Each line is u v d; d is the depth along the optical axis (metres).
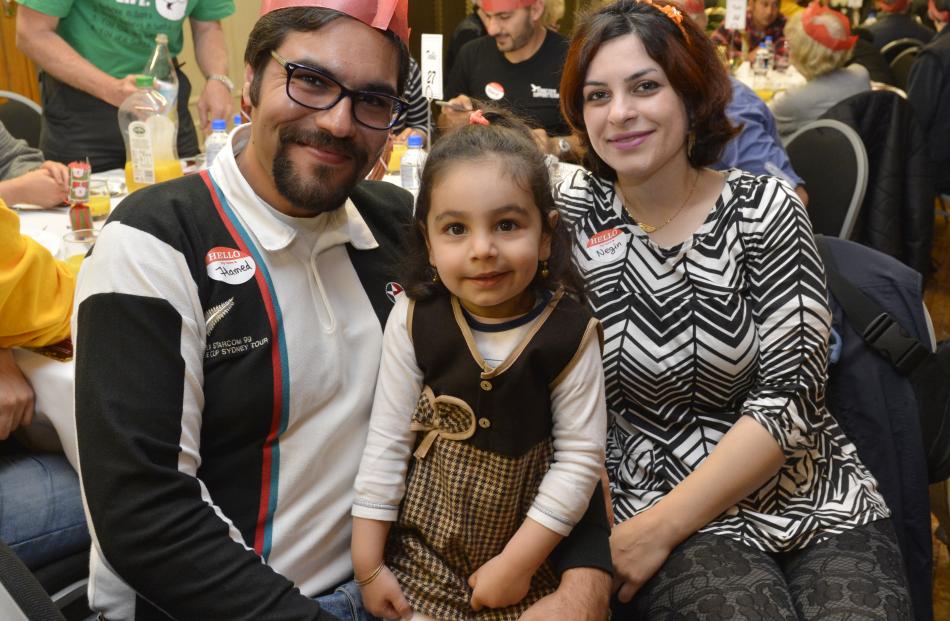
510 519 1.11
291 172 1.06
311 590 1.12
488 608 1.11
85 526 1.35
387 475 1.12
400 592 1.11
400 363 1.14
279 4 1.04
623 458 1.44
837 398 1.53
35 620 0.69
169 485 0.95
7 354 1.33
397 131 2.87
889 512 1.39
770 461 1.32
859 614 1.16
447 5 6.30
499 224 1.04
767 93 4.18
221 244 1.06
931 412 1.57
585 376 1.10
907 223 2.97
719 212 1.38
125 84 2.50
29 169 2.28
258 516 1.08
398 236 1.28
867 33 5.59
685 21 1.33
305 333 1.10
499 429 1.08
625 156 1.34
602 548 1.16
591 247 1.42
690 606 1.21
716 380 1.37
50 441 1.45
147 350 0.97
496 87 3.26
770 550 1.32
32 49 2.65
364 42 1.04
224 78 2.84
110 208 2.12
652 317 1.37
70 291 1.36
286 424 1.09
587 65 1.37
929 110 4.00
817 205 2.68
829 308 1.40
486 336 1.10
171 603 0.97
